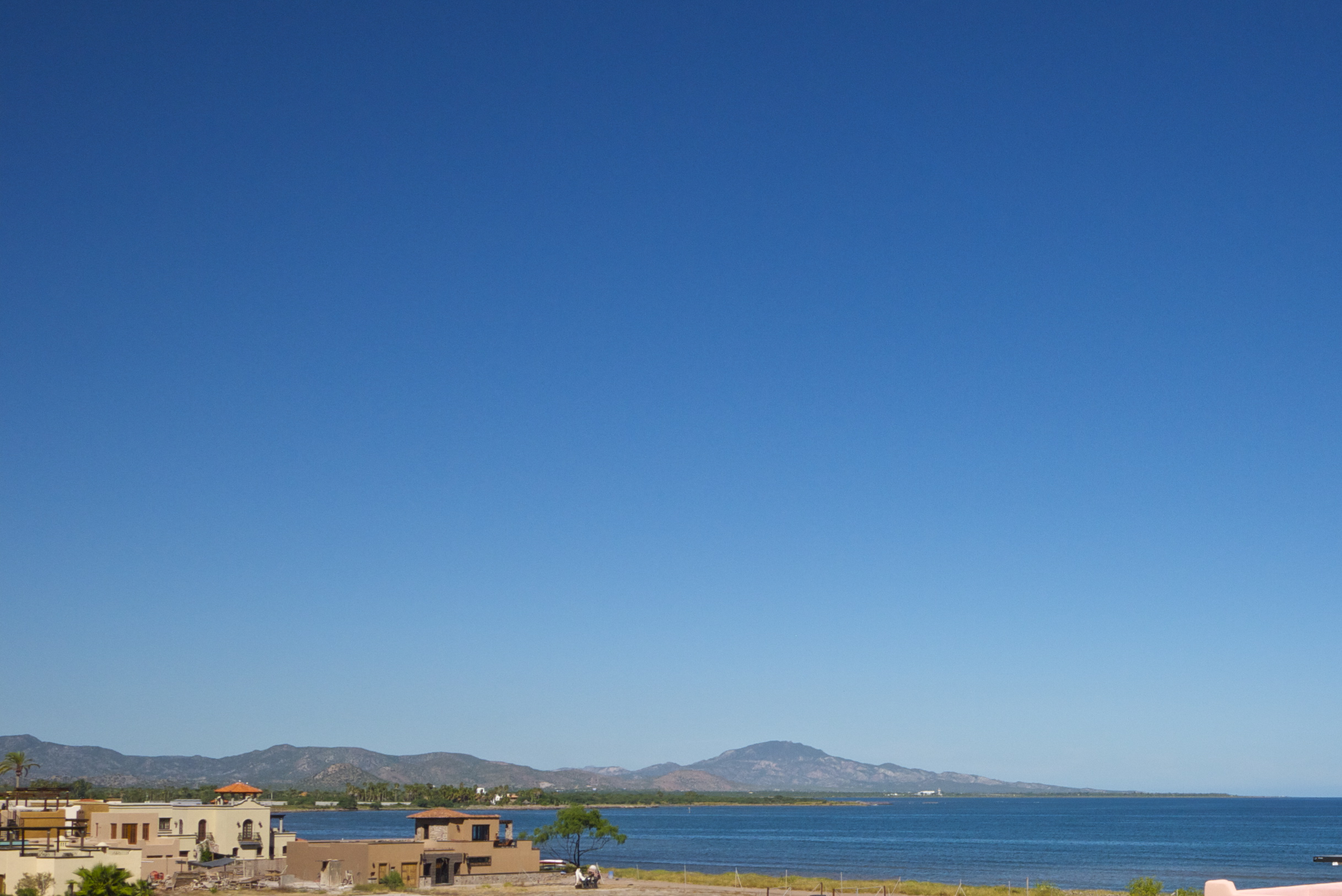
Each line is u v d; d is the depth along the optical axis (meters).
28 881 79.44
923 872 183.62
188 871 109.50
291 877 114.19
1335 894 39.78
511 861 122.75
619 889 119.62
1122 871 184.00
